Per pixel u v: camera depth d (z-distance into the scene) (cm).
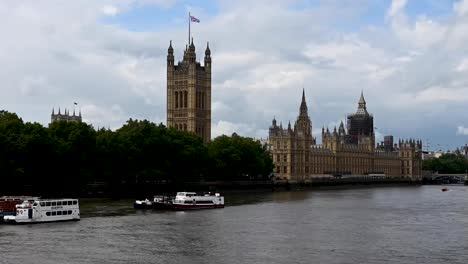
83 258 10756
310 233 13962
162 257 10931
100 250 11488
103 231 13900
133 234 13475
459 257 11150
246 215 18038
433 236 13612
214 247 11950
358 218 17400
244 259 10838
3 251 11281
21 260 10544
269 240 12850
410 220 16925
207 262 10575
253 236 13412
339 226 15338
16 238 12731
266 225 15400
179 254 11212
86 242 12325
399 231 14438
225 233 13825
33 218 15100
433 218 17575
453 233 14112
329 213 18938
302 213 18862
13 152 19838
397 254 11400
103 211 18388
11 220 15150
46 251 11325
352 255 11269
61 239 12656
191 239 12875
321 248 11950
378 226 15400
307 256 11144
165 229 14400
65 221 15588
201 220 16388
